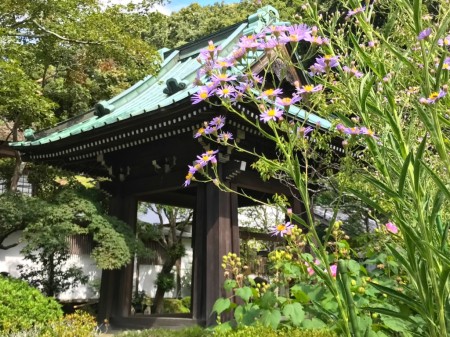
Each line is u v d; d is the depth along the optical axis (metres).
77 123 9.20
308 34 1.83
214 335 3.44
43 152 8.31
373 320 3.16
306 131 1.76
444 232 1.39
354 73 1.72
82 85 14.79
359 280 3.22
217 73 1.96
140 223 13.48
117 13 10.52
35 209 7.14
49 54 11.19
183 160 7.34
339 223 3.77
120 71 14.45
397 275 3.48
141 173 8.09
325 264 1.53
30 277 10.41
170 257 13.57
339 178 3.93
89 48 10.28
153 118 6.40
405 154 1.47
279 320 3.25
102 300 7.67
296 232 3.66
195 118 6.01
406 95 2.16
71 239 13.23
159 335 5.05
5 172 12.32
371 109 1.68
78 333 5.08
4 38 8.34
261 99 1.81
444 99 1.64
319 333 2.87
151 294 15.51
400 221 1.36
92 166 8.70
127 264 7.45
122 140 7.22
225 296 6.31
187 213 15.02
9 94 8.57
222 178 6.79
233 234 6.88
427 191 1.58
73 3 8.94
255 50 1.86
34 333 4.95
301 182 1.59
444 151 1.36
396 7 1.98
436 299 1.33
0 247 9.84
